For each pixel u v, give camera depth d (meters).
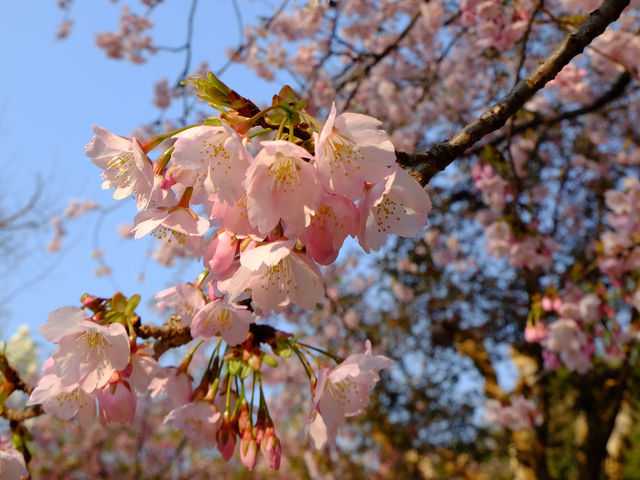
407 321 8.48
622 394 6.55
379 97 7.01
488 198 5.41
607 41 4.96
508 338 8.16
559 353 5.52
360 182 1.33
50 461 9.66
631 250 5.01
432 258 7.88
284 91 1.44
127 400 1.65
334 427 1.82
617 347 4.93
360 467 9.67
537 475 7.25
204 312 1.65
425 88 6.33
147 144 1.53
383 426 8.92
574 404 8.13
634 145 7.34
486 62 6.65
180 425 1.82
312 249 1.35
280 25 6.89
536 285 5.50
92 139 1.55
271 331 1.88
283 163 1.32
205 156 1.37
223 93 1.43
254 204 1.29
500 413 6.25
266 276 1.47
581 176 7.71
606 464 8.34
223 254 1.43
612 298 5.66
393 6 6.63
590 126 7.26
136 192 1.53
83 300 1.69
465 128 1.69
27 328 9.69
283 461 10.45
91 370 1.63
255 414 1.89
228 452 1.82
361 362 1.80
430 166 1.64
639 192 5.11
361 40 6.86
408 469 9.54
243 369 1.83
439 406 8.84
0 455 2.12
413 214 1.52
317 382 1.80
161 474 9.39
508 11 5.20
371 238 1.51
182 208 1.52
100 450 9.79
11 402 5.53
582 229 7.77
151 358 1.68
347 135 1.35
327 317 8.16
